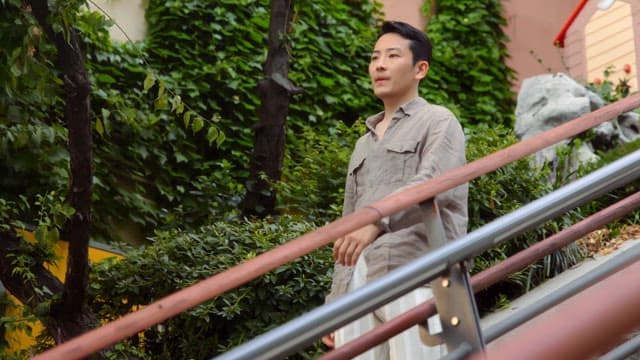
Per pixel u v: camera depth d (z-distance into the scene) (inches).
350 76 465.7
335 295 165.2
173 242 268.7
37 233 255.8
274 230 276.4
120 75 391.2
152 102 394.3
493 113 516.1
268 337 96.6
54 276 273.1
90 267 263.3
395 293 106.1
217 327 254.2
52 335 256.2
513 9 539.5
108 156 368.8
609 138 381.7
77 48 245.4
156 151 380.8
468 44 526.0
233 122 414.6
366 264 161.6
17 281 267.9
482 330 119.6
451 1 529.3
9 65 253.9
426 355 153.0
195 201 377.7
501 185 288.5
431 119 164.9
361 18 491.8
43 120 346.0
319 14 464.4
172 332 254.4
